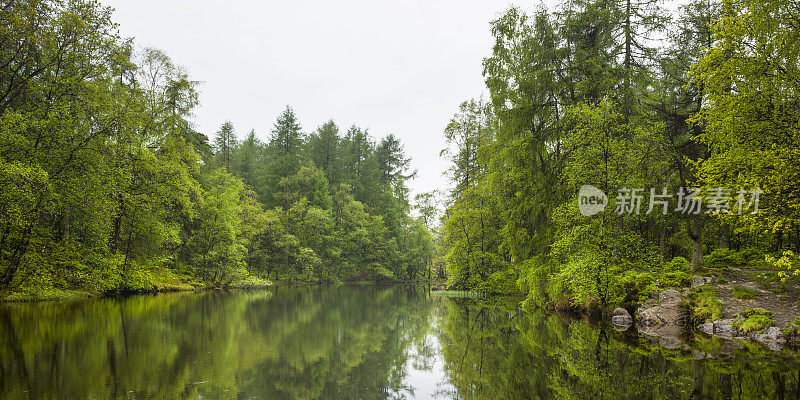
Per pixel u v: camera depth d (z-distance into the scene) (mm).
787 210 11641
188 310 18859
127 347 10602
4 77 19438
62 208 20250
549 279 19938
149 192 25891
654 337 13086
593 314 17391
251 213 45188
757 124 11852
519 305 24812
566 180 18781
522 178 20406
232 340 12188
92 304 19516
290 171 56844
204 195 34625
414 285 54594
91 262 23094
